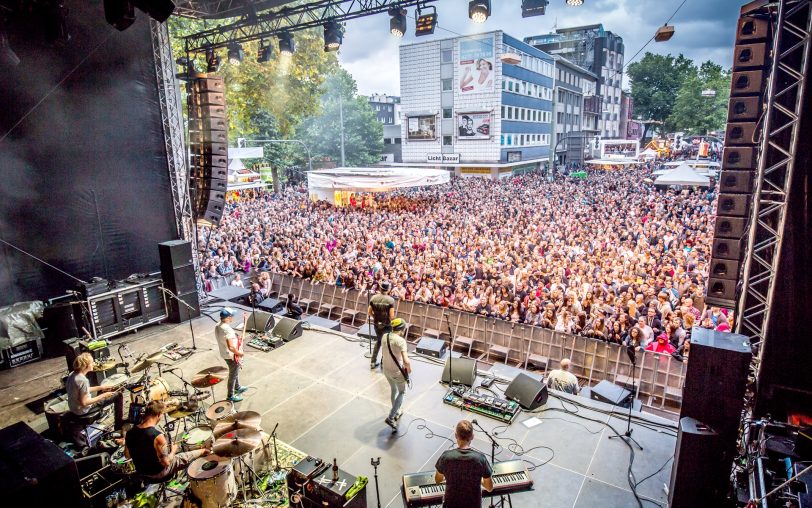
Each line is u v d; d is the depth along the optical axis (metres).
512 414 6.72
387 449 6.10
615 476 5.56
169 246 10.52
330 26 11.20
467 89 46.03
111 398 6.32
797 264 5.83
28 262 9.80
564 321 11.41
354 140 50.44
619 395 7.69
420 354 8.91
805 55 5.45
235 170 33.94
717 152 59.69
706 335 4.98
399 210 27.05
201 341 9.77
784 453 5.05
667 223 20.33
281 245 19.67
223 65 21.31
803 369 6.00
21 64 9.27
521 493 5.33
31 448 4.23
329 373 8.20
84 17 9.95
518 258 15.48
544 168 57.72
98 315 9.62
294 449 6.12
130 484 5.28
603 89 75.12
